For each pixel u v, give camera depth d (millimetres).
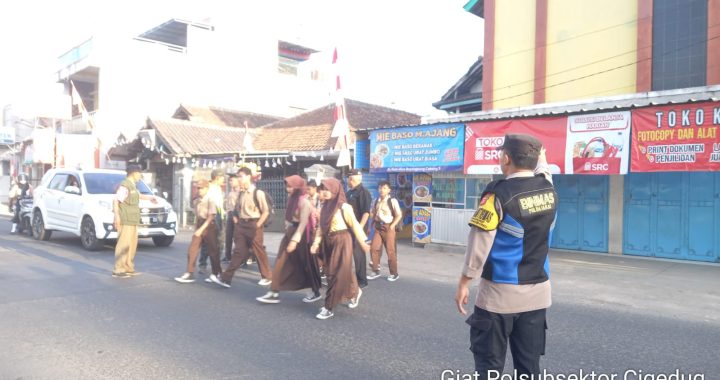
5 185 35938
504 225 3002
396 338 5434
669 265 10312
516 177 3078
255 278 8805
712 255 10500
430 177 13195
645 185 11320
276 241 14406
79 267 9586
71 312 6395
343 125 13688
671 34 11797
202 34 30078
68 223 12430
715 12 11125
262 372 4438
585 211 12141
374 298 7375
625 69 12445
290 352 4969
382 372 4461
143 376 4332
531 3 14047
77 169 13266
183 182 19531
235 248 7895
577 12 13203
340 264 6223
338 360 4754
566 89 13375
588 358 4887
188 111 25188
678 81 11680
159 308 6637
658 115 9414
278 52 35344
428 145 12602
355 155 14500
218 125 23156
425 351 5020
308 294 7562
